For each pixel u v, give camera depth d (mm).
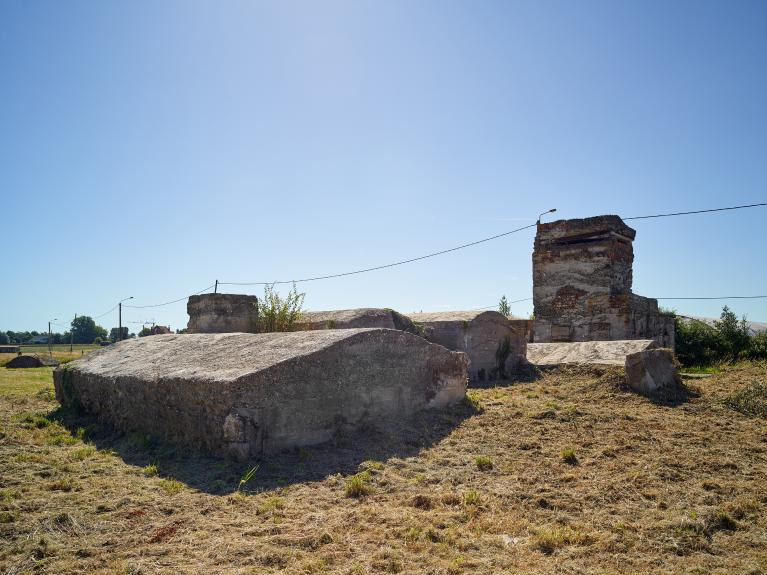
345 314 14062
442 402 8812
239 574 3785
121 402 8547
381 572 3887
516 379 12383
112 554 4129
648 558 4180
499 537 4504
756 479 5965
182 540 4371
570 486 5781
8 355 43750
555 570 3947
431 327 12844
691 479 5992
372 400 7668
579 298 18266
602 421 8258
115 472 6270
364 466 6199
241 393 6285
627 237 19000
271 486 5637
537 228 19547
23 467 6367
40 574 3822
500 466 6395
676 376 10430
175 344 9844
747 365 14812
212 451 6590
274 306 14633
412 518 4809
